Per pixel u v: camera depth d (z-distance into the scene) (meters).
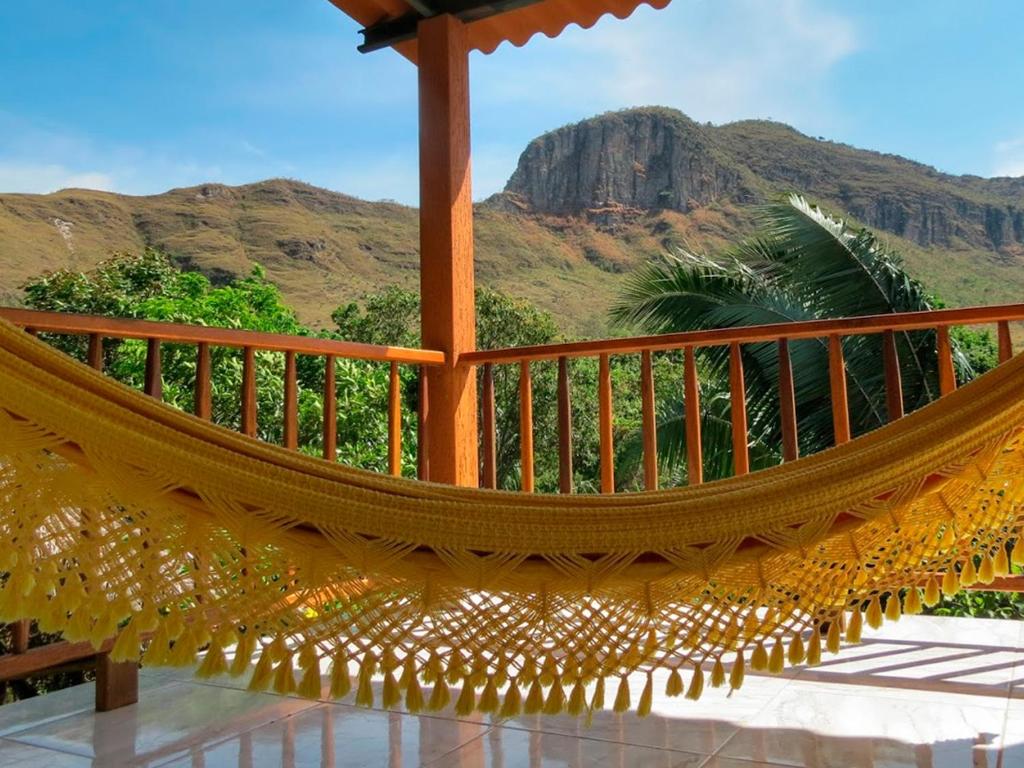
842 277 7.09
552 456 14.09
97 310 10.14
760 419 6.58
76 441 1.20
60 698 2.24
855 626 1.43
